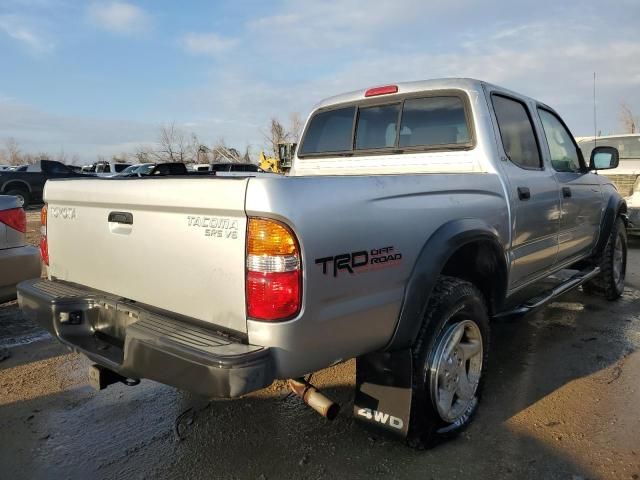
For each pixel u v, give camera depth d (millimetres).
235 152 39969
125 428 3209
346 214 2287
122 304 2723
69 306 2920
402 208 2588
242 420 3303
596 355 4328
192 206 2270
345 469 2752
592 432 3078
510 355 4355
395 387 2746
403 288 2605
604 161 5004
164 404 3535
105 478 2707
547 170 4219
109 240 2795
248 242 2107
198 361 2062
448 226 2848
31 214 17844
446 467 2750
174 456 2904
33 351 4523
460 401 3074
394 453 2891
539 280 4285
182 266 2385
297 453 2916
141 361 2312
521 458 2822
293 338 2121
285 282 2076
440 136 3740
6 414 3385
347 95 4359
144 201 2494
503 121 3779
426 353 2770
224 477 2703
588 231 5121
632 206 9773
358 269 2338
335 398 3598
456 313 2926
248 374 2016
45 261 3416
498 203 3363
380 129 4102
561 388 3691
